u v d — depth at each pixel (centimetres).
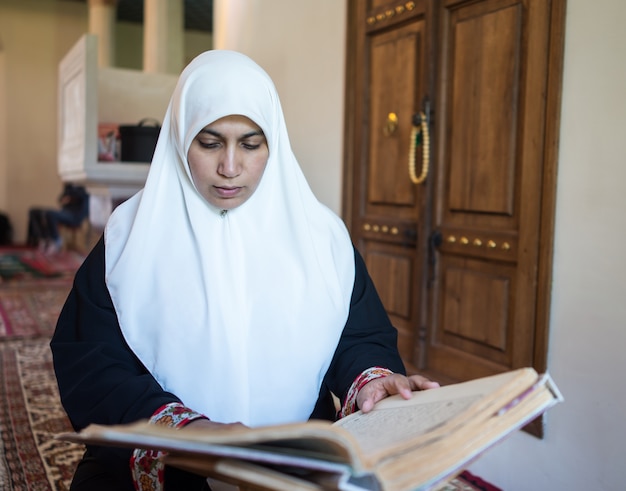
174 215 125
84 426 114
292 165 129
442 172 283
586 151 204
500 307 250
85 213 892
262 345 123
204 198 122
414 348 300
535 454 221
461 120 271
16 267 771
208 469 79
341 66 359
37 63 1119
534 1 224
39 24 1114
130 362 122
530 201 227
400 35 309
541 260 222
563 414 212
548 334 220
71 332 125
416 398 103
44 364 381
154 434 76
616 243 194
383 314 144
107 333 122
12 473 236
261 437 74
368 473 76
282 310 124
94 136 478
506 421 80
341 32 359
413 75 300
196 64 120
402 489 69
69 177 542
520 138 239
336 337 130
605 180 198
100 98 558
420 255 293
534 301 225
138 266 122
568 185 211
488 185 256
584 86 205
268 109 119
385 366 127
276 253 126
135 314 121
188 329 120
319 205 139
